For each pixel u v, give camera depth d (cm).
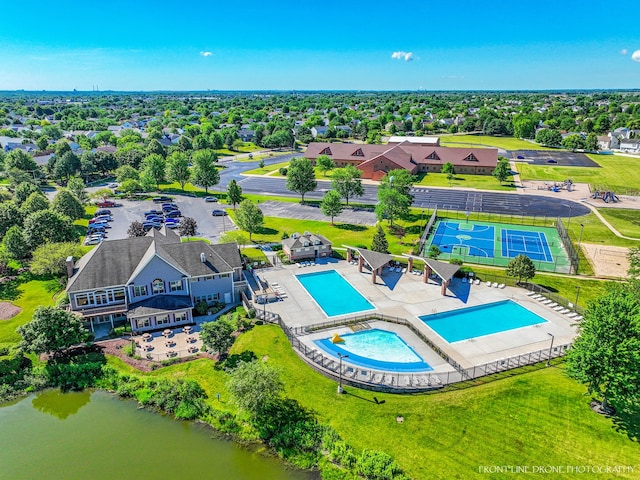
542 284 6153
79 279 5072
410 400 3853
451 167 13688
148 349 4694
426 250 7606
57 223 7031
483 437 3450
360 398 3903
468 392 3912
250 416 3753
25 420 3884
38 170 13150
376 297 5791
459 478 3127
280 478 3262
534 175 14050
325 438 3494
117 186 12588
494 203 10725
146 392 4109
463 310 5459
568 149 19438
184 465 3372
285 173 14400
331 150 15512
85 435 3688
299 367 4338
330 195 8900
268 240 8094
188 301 5303
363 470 3203
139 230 7675
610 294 3781
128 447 3553
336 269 6731
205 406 3916
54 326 4422
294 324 5088
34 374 4378
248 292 5903
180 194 12025
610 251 7419
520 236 8350
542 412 3659
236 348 4662
